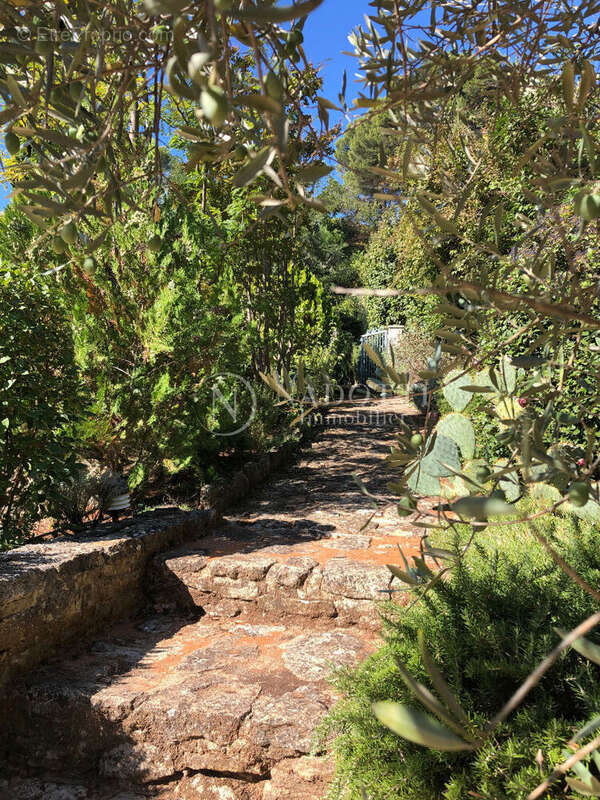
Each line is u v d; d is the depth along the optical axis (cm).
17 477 443
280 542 475
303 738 260
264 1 59
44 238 92
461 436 147
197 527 495
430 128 119
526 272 91
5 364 412
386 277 1961
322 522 541
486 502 58
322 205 67
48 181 87
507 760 170
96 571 371
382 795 183
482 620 227
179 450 603
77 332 564
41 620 325
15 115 80
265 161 58
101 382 567
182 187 340
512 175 93
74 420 479
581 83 73
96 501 530
